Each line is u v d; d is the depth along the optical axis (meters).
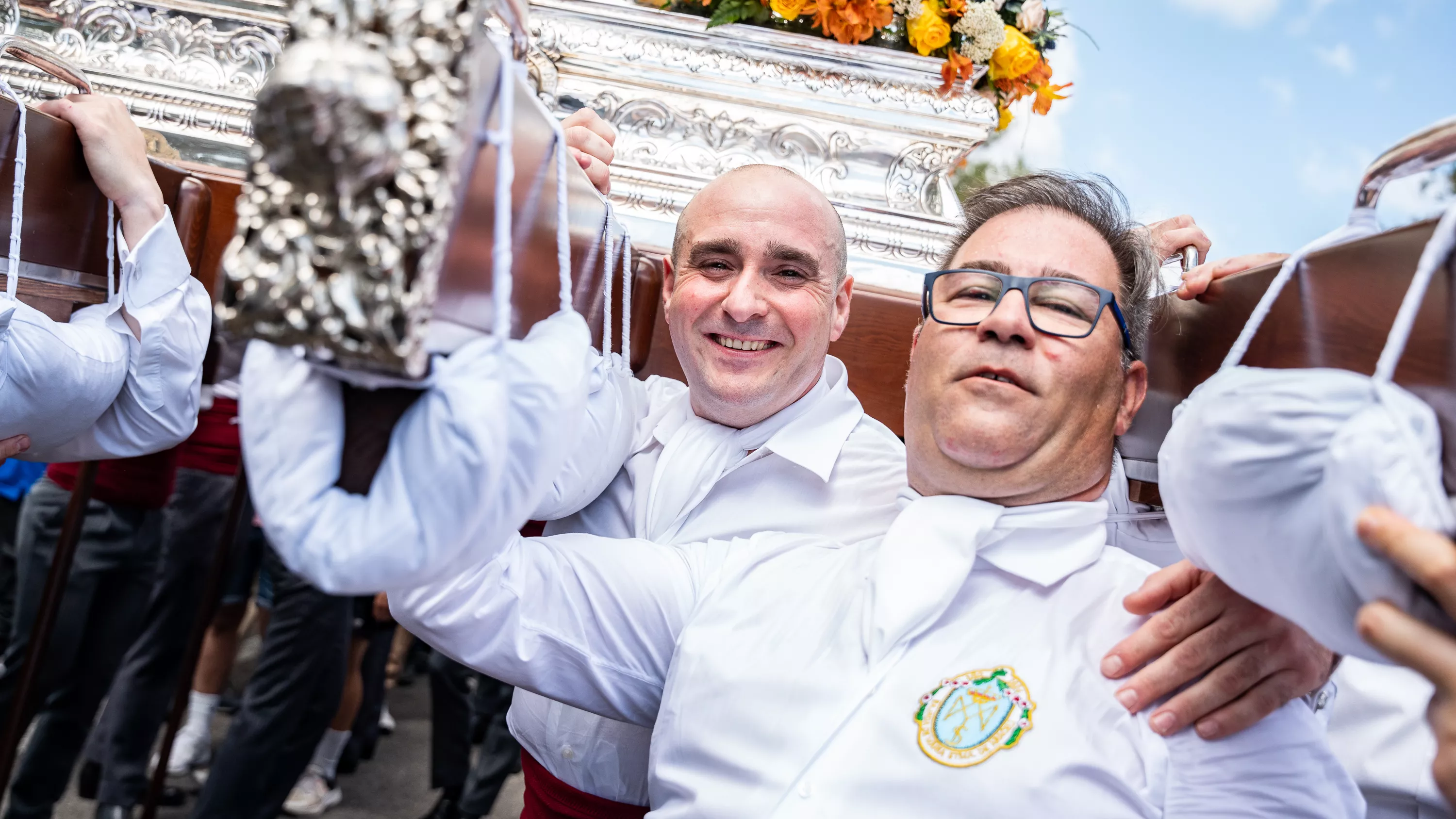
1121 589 1.11
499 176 0.73
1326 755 1.01
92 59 2.25
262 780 2.16
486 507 0.71
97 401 1.50
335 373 0.69
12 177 1.34
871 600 1.11
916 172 2.30
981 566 1.15
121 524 2.25
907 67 2.28
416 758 3.30
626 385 1.43
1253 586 0.84
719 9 2.24
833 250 1.58
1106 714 1.01
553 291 1.03
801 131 2.28
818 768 1.04
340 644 2.22
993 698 1.02
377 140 0.56
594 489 1.41
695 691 1.14
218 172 2.06
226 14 2.25
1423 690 1.40
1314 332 0.90
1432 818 1.36
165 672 2.35
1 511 2.57
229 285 0.61
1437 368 0.70
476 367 0.71
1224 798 0.97
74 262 1.53
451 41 0.61
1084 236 1.22
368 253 0.58
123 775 2.32
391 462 0.70
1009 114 2.52
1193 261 1.58
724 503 1.55
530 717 1.56
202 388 2.07
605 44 2.24
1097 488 1.22
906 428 1.25
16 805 2.21
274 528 0.70
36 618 2.01
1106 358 1.16
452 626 1.11
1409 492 0.68
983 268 1.20
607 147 1.47
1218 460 0.77
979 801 0.98
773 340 1.52
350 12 0.60
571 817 1.53
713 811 1.06
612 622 1.24
